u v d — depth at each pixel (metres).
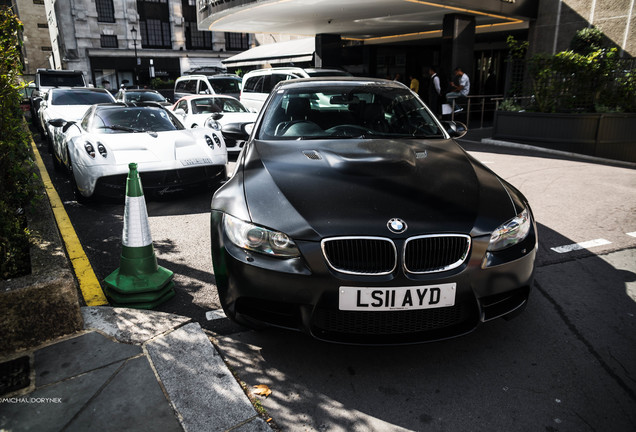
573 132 8.91
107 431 1.84
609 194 5.72
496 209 2.33
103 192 4.97
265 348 2.48
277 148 3.04
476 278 2.16
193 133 5.85
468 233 2.16
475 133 12.10
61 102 9.48
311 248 2.10
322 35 16.88
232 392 2.09
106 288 3.05
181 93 13.65
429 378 2.24
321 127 3.45
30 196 3.63
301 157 2.82
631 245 4.02
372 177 2.51
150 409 1.97
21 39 3.07
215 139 5.75
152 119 6.11
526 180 6.50
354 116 3.56
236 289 2.24
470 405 2.05
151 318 2.66
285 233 2.15
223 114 8.67
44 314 2.39
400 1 10.57
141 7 36.62
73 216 4.93
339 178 2.49
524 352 2.46
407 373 2.28
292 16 13.09
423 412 2.01
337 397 2.10
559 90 9.38
